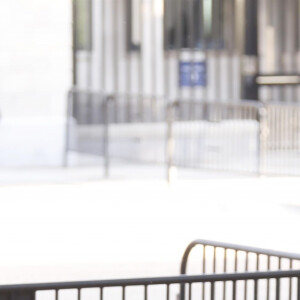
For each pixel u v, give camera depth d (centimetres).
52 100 2991
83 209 2230
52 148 2991
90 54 3241
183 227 2006
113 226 2019
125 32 3288
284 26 3488
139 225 2028
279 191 2534
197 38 3378
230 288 1505
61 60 2995
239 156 3086
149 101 3284
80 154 3091
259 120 2836
